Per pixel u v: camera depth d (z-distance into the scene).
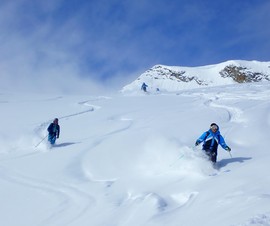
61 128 19.89
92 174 11.20
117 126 19.03
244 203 5.34
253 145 11.97
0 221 8.08
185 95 33.38
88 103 30.14
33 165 13.03
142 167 10.83
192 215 5.68
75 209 8.40
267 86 34.72
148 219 6.22
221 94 29.94
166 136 13.79
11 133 18.27
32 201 9.29
